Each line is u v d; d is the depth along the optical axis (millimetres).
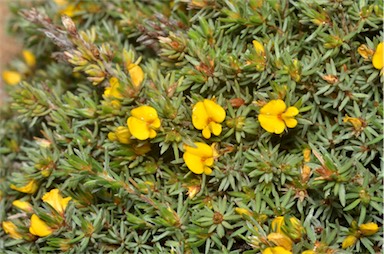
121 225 307
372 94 308
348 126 302
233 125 302
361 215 285
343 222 305
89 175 303
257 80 309
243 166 300
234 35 326
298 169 298
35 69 400
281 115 292
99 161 328
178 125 304
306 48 316
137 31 359
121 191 301
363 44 304
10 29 417
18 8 408
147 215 304
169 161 319
